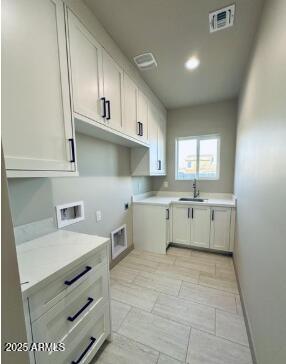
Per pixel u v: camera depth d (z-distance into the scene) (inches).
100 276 47.0
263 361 39.4
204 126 127.6
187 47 68.7
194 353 48.9
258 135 53.0
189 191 135.3
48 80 39.4
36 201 52.4
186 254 108.7
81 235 53.4
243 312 62.1
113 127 65.8
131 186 113.0
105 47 59.5
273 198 37.6
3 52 30.7
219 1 49.9
